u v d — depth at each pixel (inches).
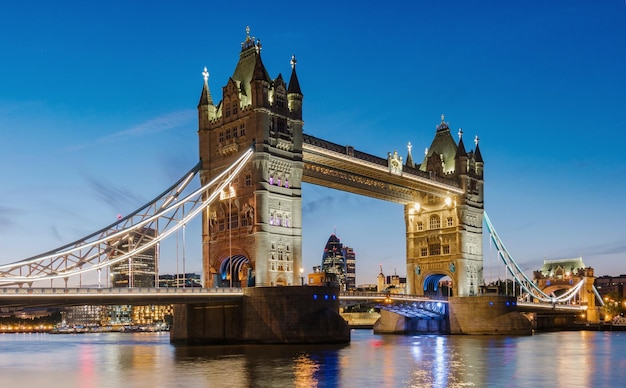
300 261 4151.1
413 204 5994.1
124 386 2156.7
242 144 4116.6
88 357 3550.7
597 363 2896.2
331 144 4569.4
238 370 2495.1
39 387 2190.0
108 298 3179.1
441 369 2603.3
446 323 5713.6
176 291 3454.7
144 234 3737.7
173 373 2444.6
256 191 3986.2
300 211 4202.8
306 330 3708.2
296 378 2271.2
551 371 2573.8
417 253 6003.9
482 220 6033.5
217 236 4239.7
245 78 4301.2
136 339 6599.4
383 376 2352.4
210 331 4010.8
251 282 3959.2
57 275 3275.1
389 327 6186.0
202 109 4370.1
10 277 3127.5
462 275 5693.9
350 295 4640.8
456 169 5866.1
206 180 4323.3
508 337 5191.9
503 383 2219.5
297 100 4271.7
